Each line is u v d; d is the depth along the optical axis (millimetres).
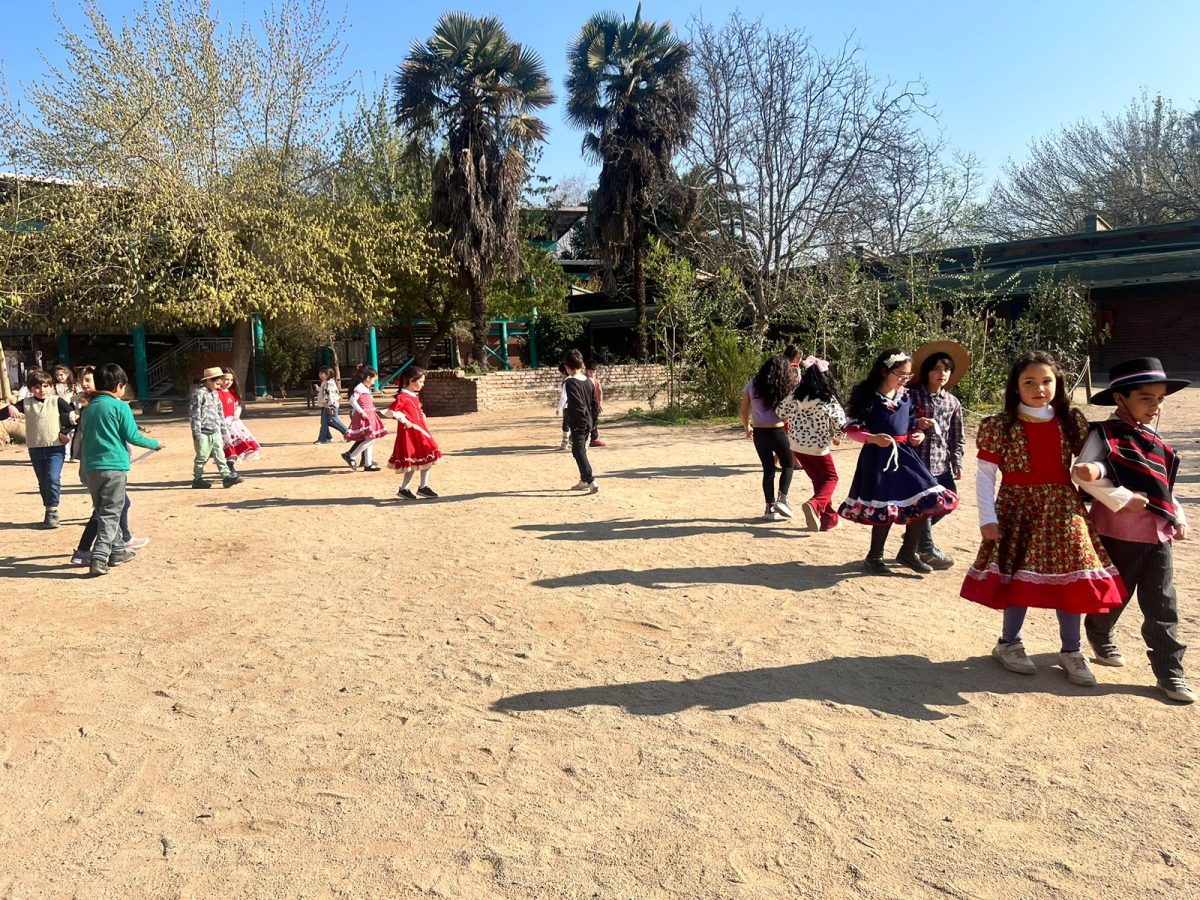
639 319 29219
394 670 4707
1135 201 38719
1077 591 3986
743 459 12469
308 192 24984
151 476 12734
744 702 4141
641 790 3348
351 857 2951
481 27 25219
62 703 4332
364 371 12977
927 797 3240
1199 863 2787
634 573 6516
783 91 18438
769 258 19125
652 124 26906
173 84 22734
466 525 8508
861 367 16516
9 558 7613
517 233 27609
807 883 2744
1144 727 3754
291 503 10109
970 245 28594
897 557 6441
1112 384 4062
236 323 25219
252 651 5055
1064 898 2639
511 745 3762
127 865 2939
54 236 21391
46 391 8898
